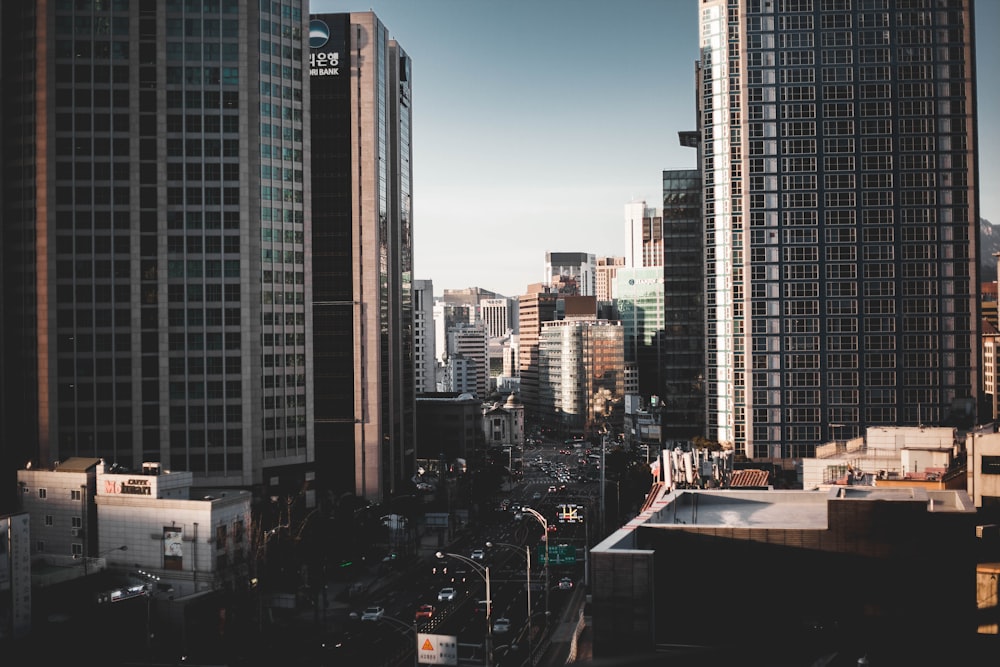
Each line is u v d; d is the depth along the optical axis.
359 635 126.56
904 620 42.00
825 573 42.97
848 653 41.84
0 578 106.06
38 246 183.00
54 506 138.38
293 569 155.88
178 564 131.25
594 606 40.53
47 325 181.12
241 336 186.00
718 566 43.91
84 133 184.50
